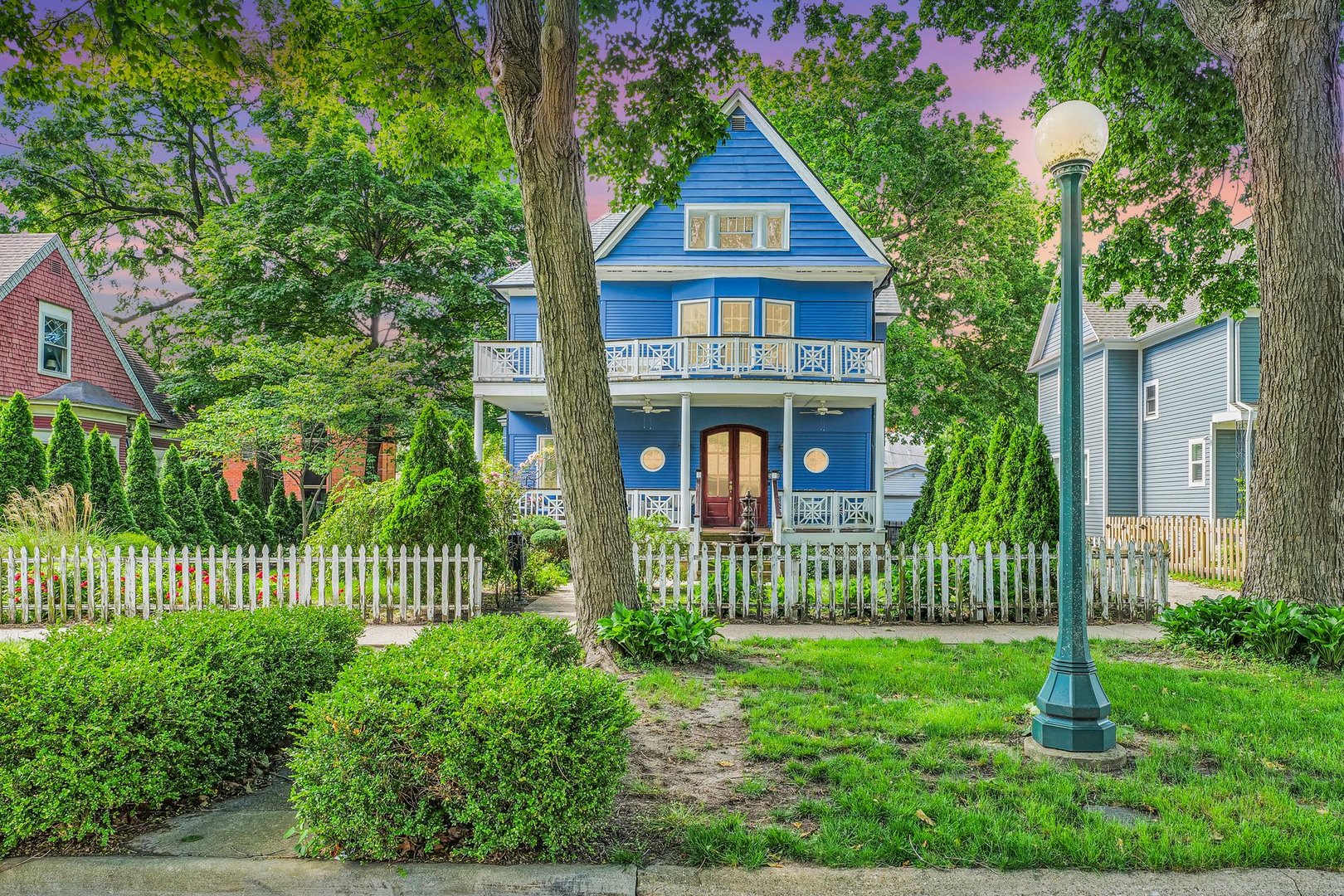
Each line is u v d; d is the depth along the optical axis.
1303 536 7.70
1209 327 20.16
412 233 24.88
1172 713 5.34
